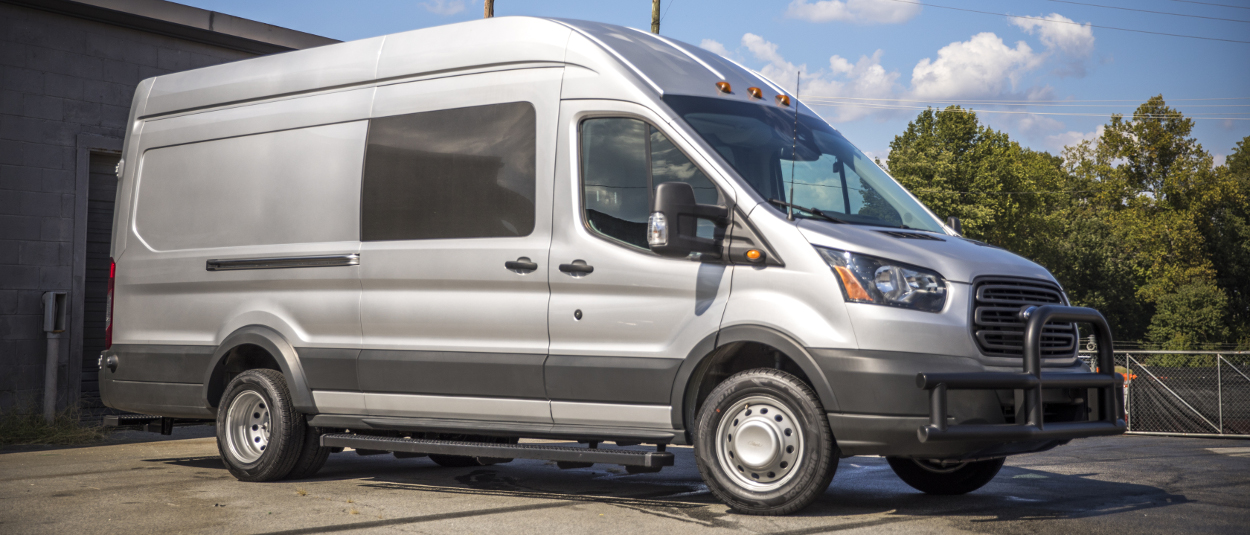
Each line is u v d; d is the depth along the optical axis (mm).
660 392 5527
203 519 5418
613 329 5684
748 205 5414
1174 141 61469
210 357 7168
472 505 5844
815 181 5836
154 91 7934
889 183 6387
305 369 6762
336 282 6664
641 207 5676
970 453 5168
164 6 11383
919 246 5320
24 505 5895
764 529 5023
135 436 10211
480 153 6227
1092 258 71688
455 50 6438
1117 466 7934
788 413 5273
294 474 6953
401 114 6574
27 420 9914
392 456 8758
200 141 7516
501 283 6020
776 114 6176
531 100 6090
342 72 6895
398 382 6367
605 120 5852
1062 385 5250
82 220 11008
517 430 6047
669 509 5648
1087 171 76875
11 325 10477
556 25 6141
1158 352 12141
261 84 7270
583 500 6020
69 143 10914
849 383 5051
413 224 6414
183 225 7508
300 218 6906
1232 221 61594
